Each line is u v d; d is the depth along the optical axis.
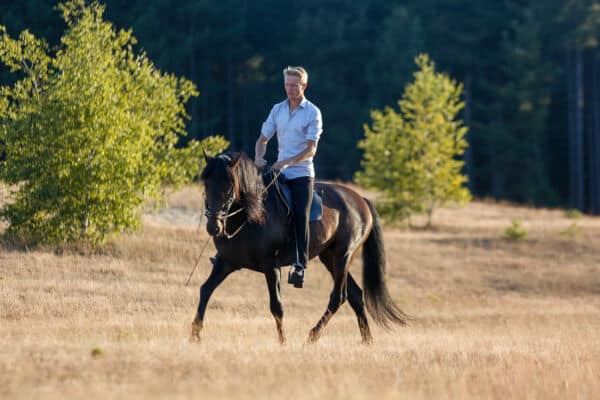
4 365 6.48
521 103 59.59
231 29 52.88
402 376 7.02
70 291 15.34
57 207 18.62
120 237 20.56
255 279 19.58
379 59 59.25
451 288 22.45
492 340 11.12
